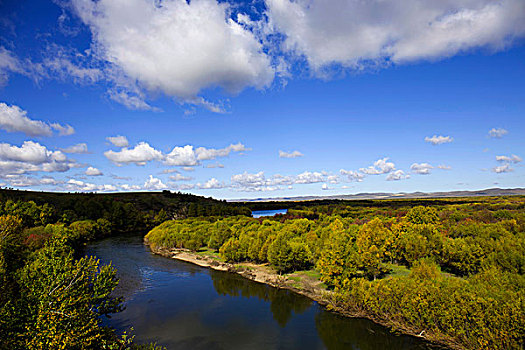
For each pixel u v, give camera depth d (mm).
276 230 84500
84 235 107312
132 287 51844
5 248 30750
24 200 133875
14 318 19688
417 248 52562
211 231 95062
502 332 25078
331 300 42094
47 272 22500
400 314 33938
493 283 30266
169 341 32188
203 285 53531
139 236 125625
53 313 19656
